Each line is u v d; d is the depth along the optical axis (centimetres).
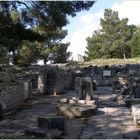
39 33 2281
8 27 2183
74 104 1772
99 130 1358
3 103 1750
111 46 7356
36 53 5253
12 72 3434
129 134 1270
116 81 2644
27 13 2197
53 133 1249
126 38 7675
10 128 1409
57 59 5712
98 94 2441
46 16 2075
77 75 3188
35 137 1248
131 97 2019
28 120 1577
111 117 1605
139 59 4738
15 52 4672
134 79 2459
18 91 2014
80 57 6391
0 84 1948
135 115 1435
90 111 1644
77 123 1502
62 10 1975
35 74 2981
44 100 2228
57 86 2534
